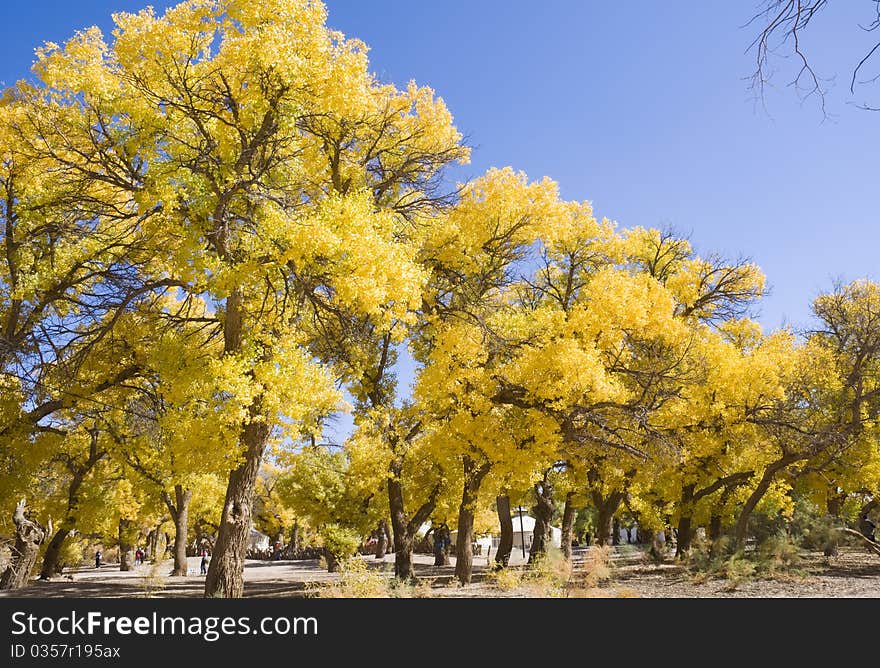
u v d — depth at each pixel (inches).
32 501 960.3
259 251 467.5
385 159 643.5
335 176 592.4
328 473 1130.0
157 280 600.7
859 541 737.0
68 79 444.5
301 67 439.2
